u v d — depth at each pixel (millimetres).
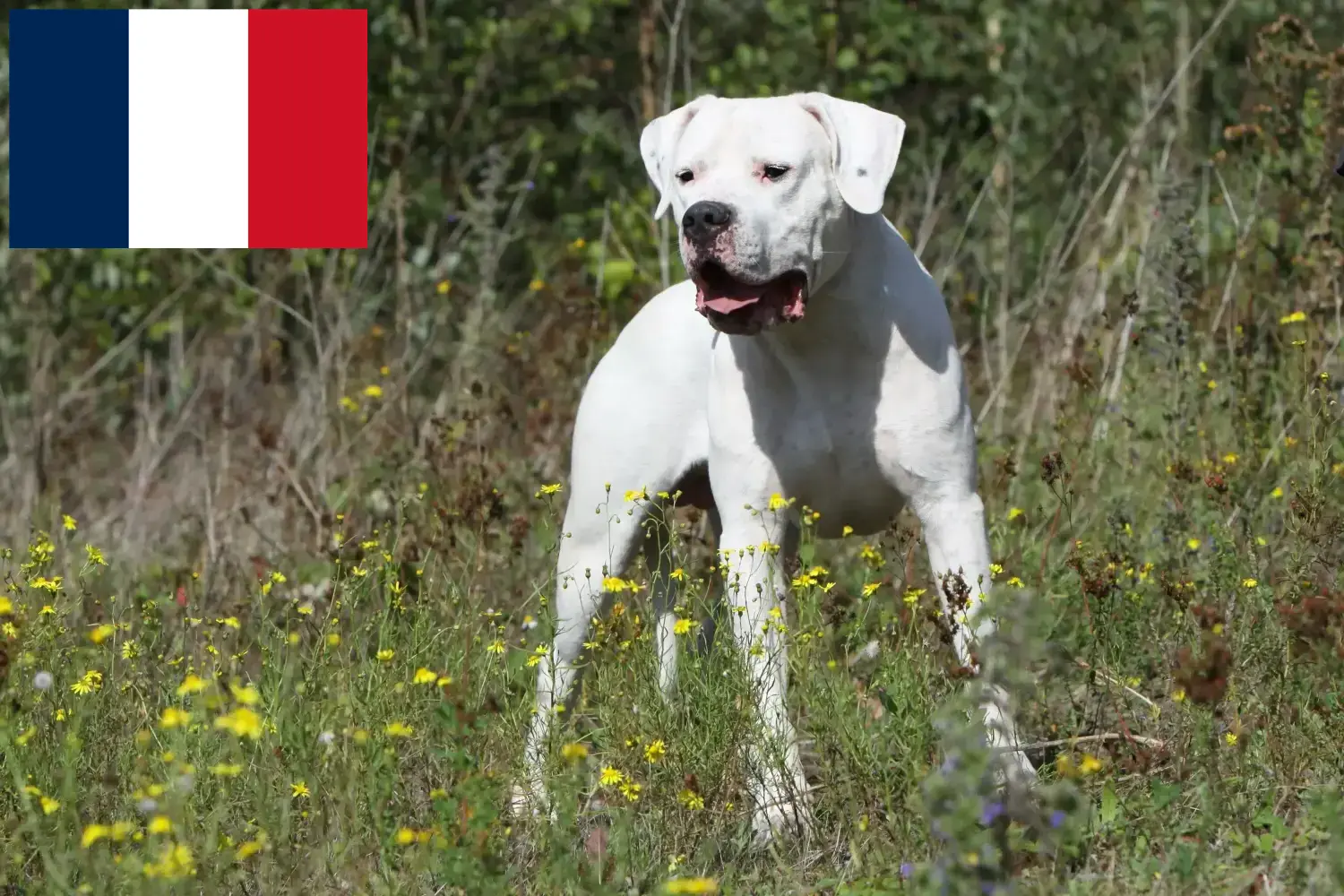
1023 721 8031
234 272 17766
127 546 12930
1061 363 12656
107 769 7574
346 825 6848
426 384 15734
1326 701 7828
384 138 18359
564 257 16328
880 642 7984
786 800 7496
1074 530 10688
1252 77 13109
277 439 13758
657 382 8906
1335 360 11344
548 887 6633
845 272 8070
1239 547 9484
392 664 8062
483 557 10539
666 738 7574
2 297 17703
